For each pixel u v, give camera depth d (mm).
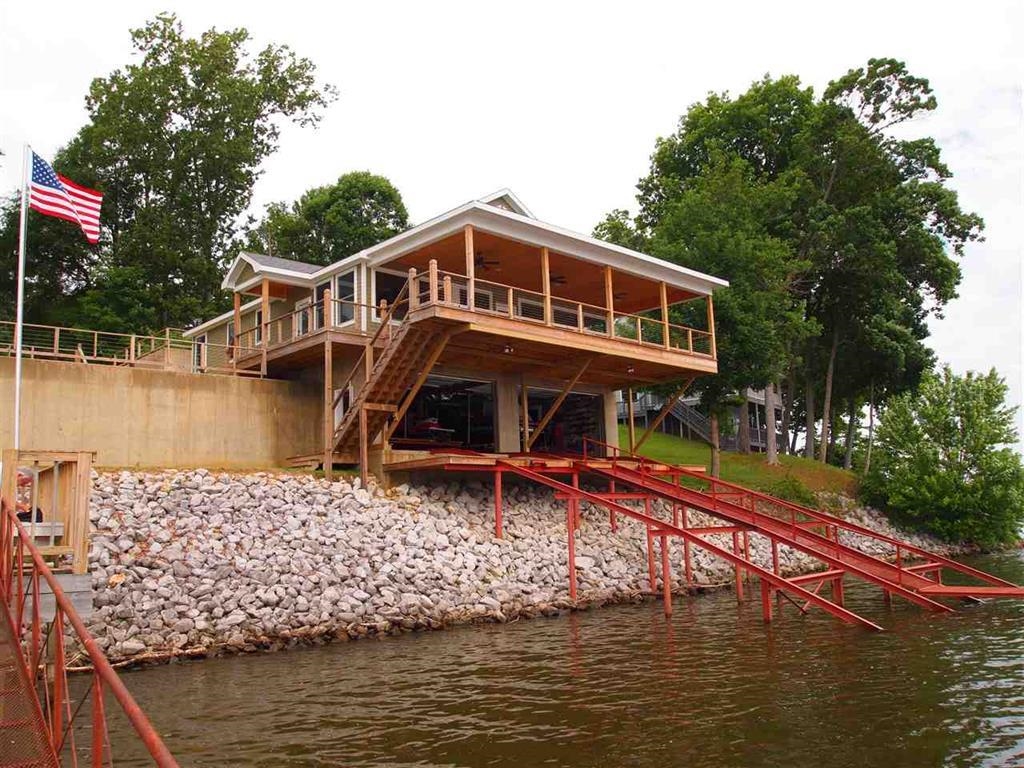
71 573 13070
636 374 32312
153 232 46031
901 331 49562
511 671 14070
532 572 22438
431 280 22828
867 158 48312
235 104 48688
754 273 37812
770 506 37781
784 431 53438
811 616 19359
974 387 41188
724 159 43812
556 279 30188
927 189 50531
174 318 45844
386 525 21891
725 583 26016
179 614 16531
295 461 26156
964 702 11211
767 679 12953
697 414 55625
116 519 18469
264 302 29859
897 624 17828
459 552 21844
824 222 45531
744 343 36531
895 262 47938
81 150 47938
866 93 49688
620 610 21422
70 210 18781
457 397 29766
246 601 17344
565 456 29734
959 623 17688
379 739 10281
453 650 16156
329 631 17484
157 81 47531
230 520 19922
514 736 10281
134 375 24266
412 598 19188
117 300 44281
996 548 42156
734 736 10039
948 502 39688
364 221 54969
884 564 21750
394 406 24812
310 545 19859
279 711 11703
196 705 12094
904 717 10602
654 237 40344
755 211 43375
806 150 48844
